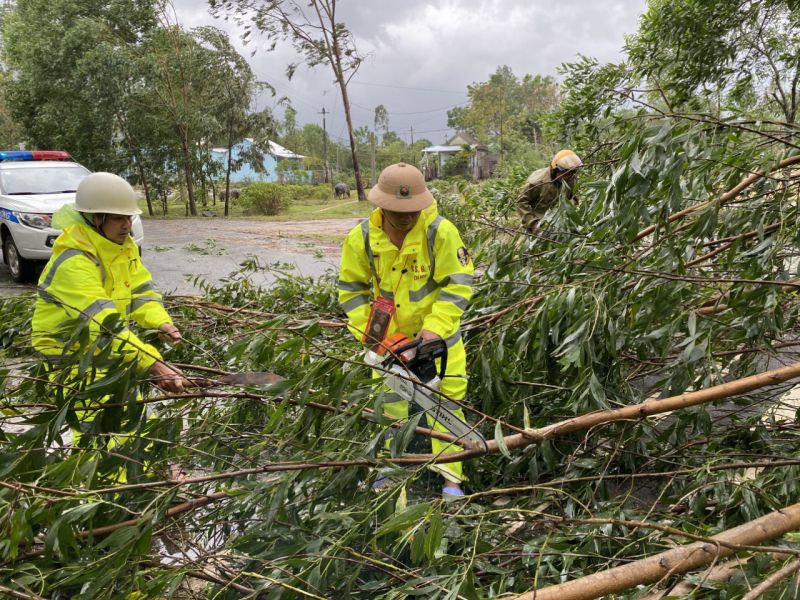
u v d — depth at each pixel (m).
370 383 2.76
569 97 7.71
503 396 3.55
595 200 3.77
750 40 8.05
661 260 3.60
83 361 2.63
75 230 3.22
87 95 25.36
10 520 2.33
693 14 7.65
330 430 2.85
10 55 33.31
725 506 2.69
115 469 2.74
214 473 2.89
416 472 2.49
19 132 32.19
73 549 2.60
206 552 2.65
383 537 2.47
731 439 3.49
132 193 3.29
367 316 3.52
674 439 3.24
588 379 3.23
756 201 3.85
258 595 2.50
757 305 3.46
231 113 28.38
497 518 2.69
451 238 3.31
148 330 3.48
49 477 2.51
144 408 2.84
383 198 3.16
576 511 3.00
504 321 3.93
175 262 11.81
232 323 4.89
